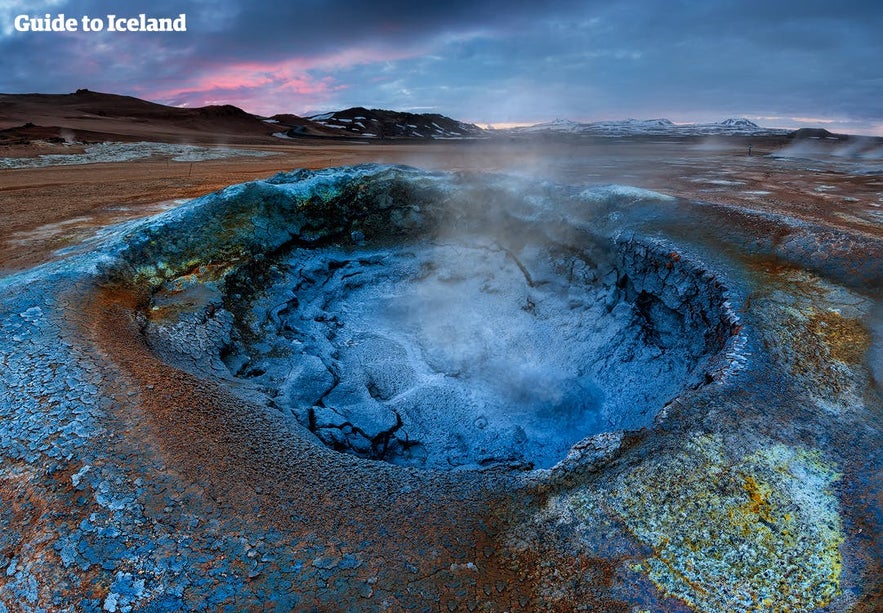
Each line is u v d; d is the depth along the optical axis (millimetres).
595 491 5824
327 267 14391
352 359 11805
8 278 10016
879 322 8570
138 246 11023
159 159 34594
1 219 16047
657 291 11344
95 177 25062
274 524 5203
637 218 12859
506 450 9641
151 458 5707
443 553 5117
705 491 5691
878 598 4574
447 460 9352
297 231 14250
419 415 10375
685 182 22156
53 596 4434
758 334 8281
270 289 12508
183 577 4598
